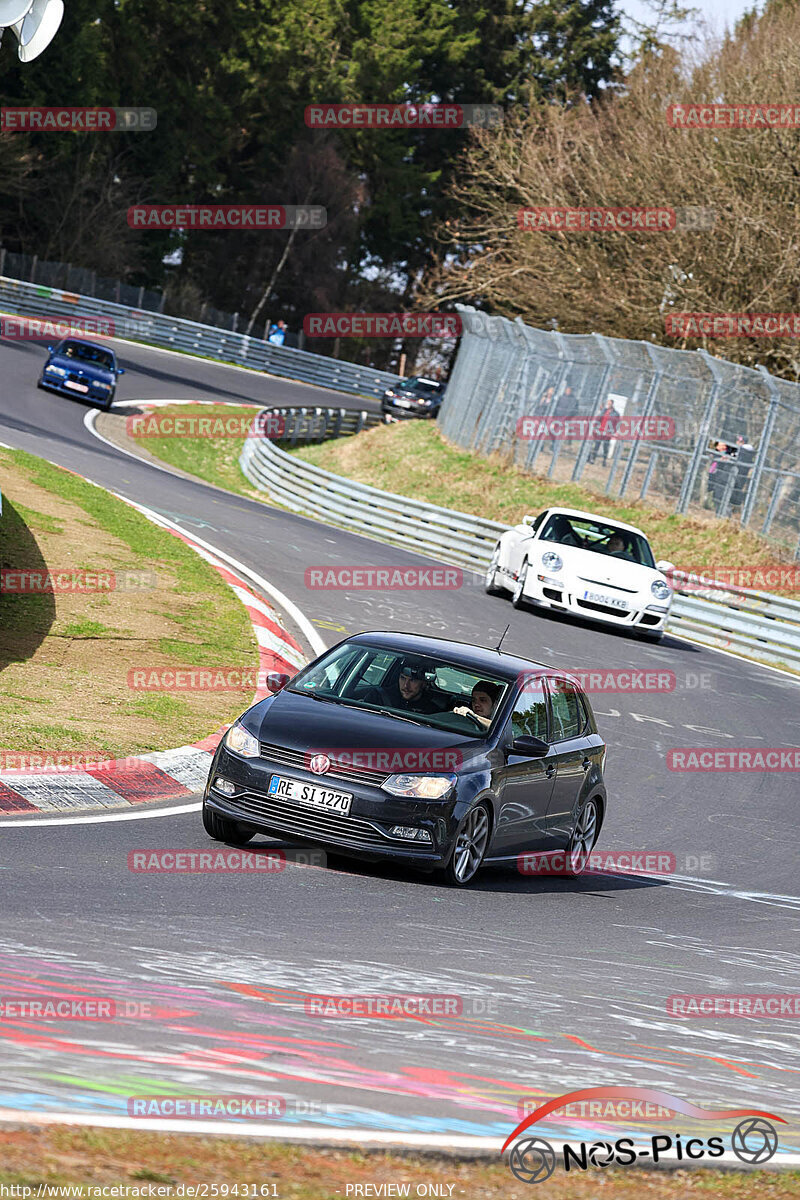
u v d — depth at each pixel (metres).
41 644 32.22
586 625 51.62
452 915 18.62
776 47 87.88
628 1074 12.20
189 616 38.31
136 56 164.12
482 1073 11.37
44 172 151.25
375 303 193.38
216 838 20.97
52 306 129.38
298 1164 8.49
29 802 20.95
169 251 172.62
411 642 23.41
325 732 20.62
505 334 86.12
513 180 105.62
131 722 26.92
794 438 66.69
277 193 180.00
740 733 39.19
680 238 86.00
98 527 46.72
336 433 109.12
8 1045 10.00
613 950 18.23
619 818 28.55
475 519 64.31
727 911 22.39
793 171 81.94
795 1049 14.55
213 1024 11.53
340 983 13.95
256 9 181.75
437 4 197.62
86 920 14.92
